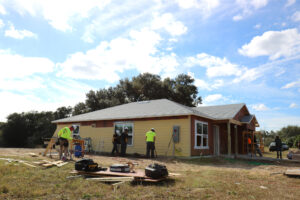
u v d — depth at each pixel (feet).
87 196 16.75
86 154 49.73
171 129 49.39
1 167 25.17
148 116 51.90
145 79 143.64
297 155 47.32
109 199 16.21
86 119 63.82
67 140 35.78
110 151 58.13
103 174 22.62
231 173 27.53
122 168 23.54
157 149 50.42
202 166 35.70
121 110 64.75
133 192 17.92
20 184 19.43
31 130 114.21
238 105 66.03
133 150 54.19
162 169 21.58
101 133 61.26
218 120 56.29
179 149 47.11
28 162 30.27
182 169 31.30
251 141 67.67
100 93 145.28
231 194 17.83
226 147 65.21
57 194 17.29
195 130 48.83
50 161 32.71
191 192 18.12
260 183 22.16
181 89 145.38
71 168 27.22
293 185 21.59
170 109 52.85
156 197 16.71
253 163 42.52
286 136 183.93
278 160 47.42
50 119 117.91
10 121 109.60
